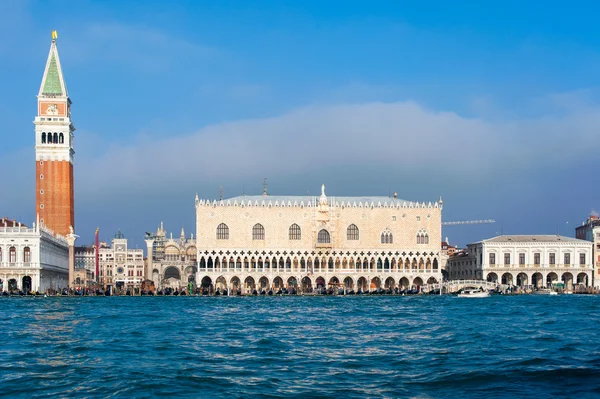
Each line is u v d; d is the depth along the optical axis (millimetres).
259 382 47531
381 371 51344
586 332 77000
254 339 72062
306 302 165625
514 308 130000
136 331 80500
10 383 47469
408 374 50000
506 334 74812
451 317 103312
